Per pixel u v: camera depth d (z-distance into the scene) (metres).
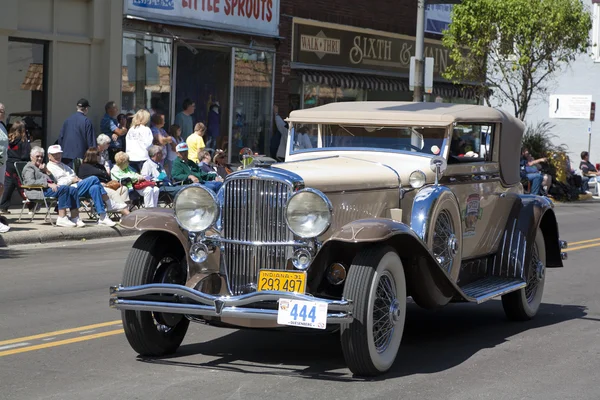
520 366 7.52
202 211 6.96
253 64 22.80
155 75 20.22
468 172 8.72
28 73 18.06
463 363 7.57
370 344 6.72
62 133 17.11
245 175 6.89
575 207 25.97
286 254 6.86
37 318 8.91
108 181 16.02
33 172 14.97
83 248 13.88
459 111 8.76
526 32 26.41
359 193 7.46
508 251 9.38
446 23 30.28
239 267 6.98
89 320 8.87
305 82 24.67
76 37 18.67
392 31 27.48
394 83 27.41
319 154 8.77
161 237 7.32
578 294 11.45
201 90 21.55
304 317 6.45
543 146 30.16
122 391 6.43
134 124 17.83
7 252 13.20
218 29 21.44
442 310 10.24
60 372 6.95
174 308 6.75
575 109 31.73
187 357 7.53
